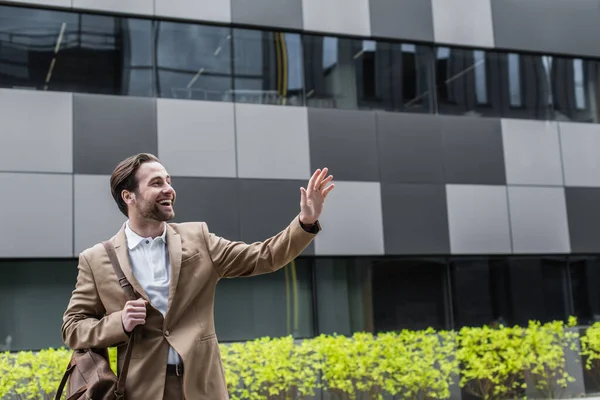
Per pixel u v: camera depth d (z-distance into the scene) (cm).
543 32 1271
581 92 1293
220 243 366
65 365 911
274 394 1002
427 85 1204
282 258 353
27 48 1003
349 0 1168
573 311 1228
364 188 1134
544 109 1263
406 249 1141
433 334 1127
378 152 1153
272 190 1090
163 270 354
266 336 1067
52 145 993
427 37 1202
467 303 1174
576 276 1244
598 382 1166
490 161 1212
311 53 1147
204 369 339
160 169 359
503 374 1127
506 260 1209
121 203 363
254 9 1111
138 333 336
